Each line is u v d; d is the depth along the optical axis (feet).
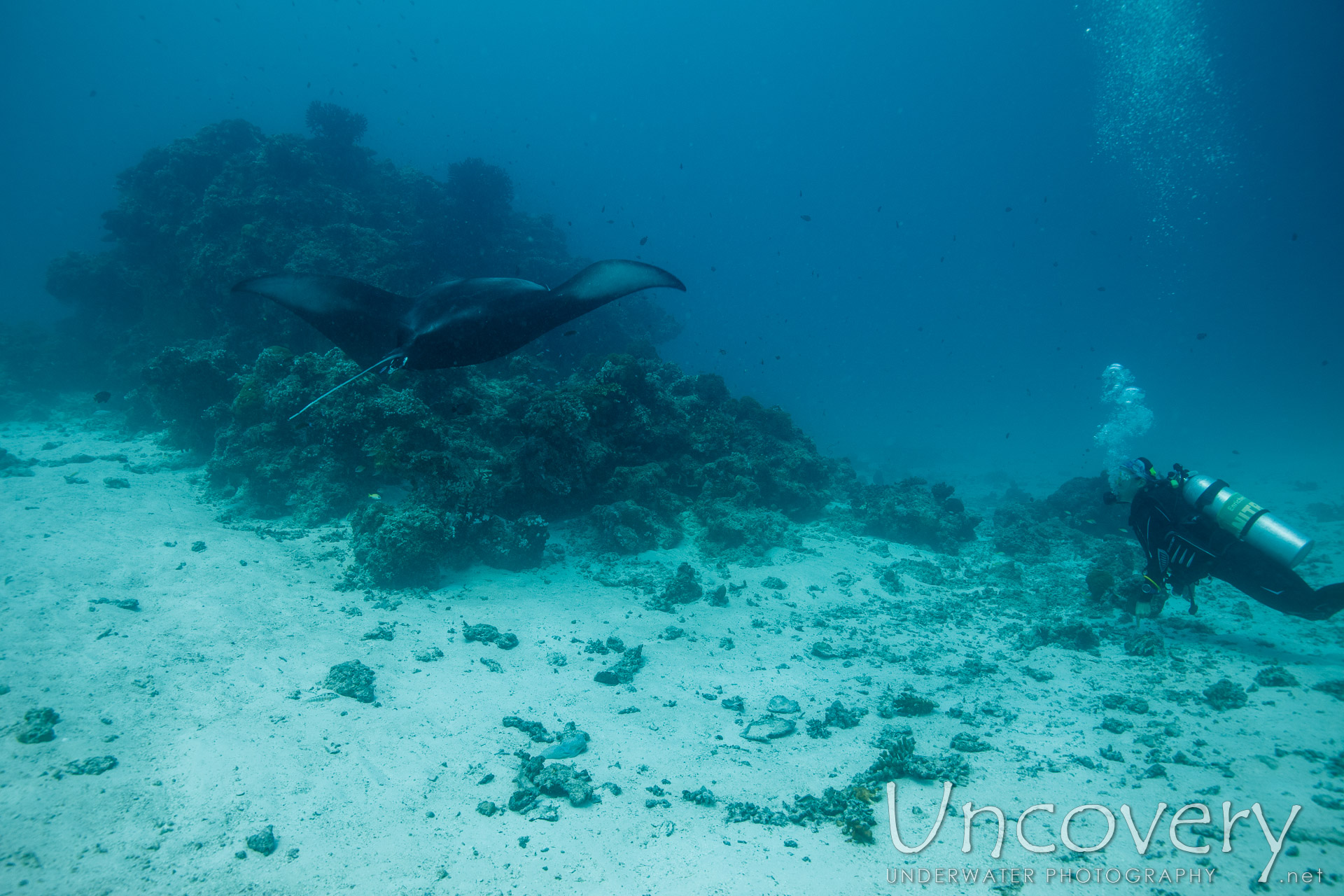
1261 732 19.42
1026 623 30.94
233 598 25.20
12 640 19.94
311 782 15.65
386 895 12.45
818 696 22.95
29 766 14.84
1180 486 24.22
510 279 11.58
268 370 38.91
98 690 18.25
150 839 13.28
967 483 95.25
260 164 57.47
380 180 66.44
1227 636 27.68
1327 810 15.33
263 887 12.35
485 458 34.91
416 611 26.61
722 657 25.88
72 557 26.63
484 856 13.80
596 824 15.11
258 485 34.83
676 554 36.29
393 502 34.81
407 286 55.01
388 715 19.07
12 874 11.93
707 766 18.08
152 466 40.27
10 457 38.86
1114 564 37.45
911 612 31.89
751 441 48.29
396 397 33.99
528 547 31.99
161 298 59.26
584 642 25.90
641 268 10.80
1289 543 21.66
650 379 43.34
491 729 19.03
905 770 17.42
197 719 17.62
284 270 51.37
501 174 69.97
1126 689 23.41
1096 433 170.91
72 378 63.00
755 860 14.07
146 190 62.75
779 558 37.55
